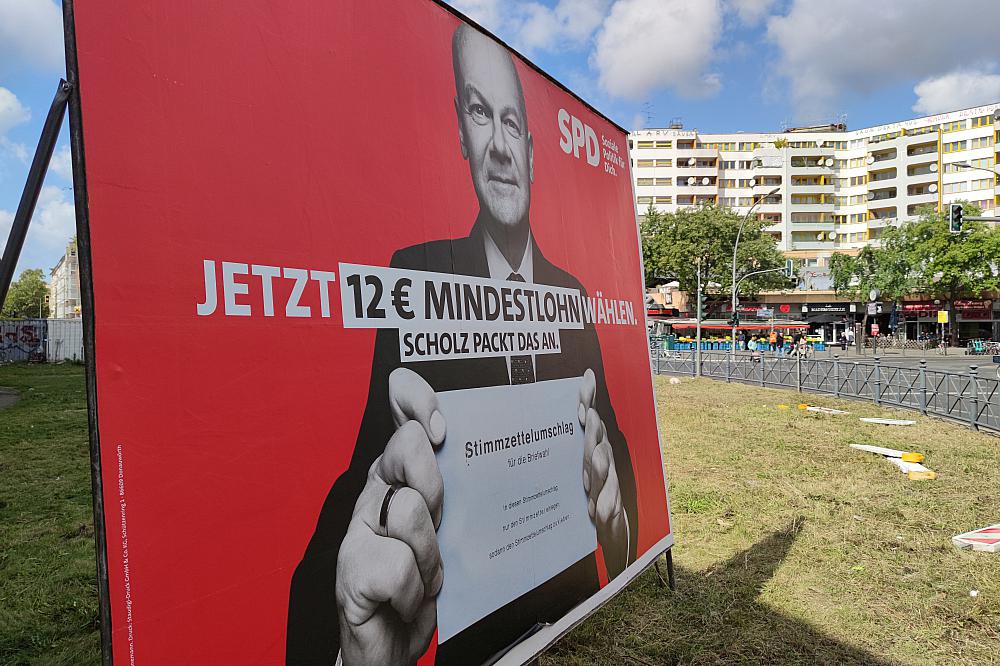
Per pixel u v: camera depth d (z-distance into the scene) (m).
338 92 2.06
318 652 1.80
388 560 2.04
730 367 22.09
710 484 6.83
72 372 20.19
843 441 9.48
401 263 2.22
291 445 1.78
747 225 46.25
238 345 1.66
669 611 3.85
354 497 1.95
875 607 3.94
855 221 77.12
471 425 2.48
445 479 2.32
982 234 44.28
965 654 3.42
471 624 2.37
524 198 3.02
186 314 1.55
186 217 1.58
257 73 1.80
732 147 77.56
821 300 60.06
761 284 47.56
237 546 1.62
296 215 1.86
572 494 3.11
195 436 1.55
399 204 2.24
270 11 1.87
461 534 2.37
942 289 47.12
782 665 3.29
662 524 4.09
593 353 3.50
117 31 1.49
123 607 1.37
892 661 3.35
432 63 2.52
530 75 3.24
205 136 1.64
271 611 1.69
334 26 2.08
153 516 1.45
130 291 1.45
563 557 2.97
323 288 1.92
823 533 5.25
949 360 35.16
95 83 1.43
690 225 46.28
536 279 3.04
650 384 4.21
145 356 1.46
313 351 1.86
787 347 42.66
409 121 2.35
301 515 1.79
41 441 8.73
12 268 1.55
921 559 4.71
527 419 2.83
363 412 2.01
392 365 2.14
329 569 1.85
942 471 7.56
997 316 54.91
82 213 1.38
